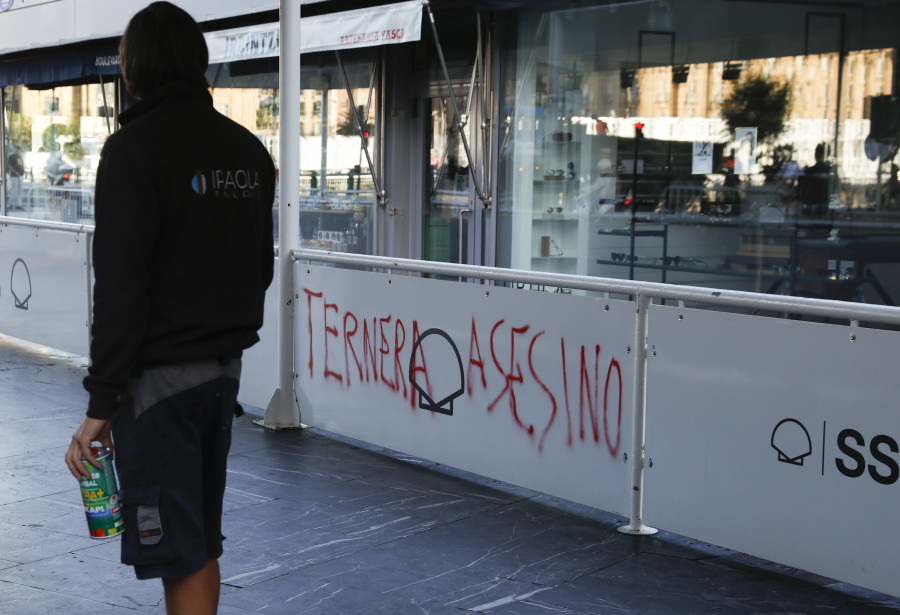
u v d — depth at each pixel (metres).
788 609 3.70
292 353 6.23
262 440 5.99
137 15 2.84
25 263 8.72
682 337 4.18
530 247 9.03
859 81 6.86
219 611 3.66
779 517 3.90
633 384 4.39
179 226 2.72
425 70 10.12
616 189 8.31
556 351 4.71
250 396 6.59
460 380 5.20
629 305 4.38
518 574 4.02
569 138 8.61
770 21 7.25
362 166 10.70
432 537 4.43
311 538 4.41
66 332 8.31
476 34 9.34
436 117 10.08
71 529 4.52
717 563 4.16
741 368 3.99
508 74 9.05
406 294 5.43
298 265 6.12
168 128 2.71
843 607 3.72
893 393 3.51
